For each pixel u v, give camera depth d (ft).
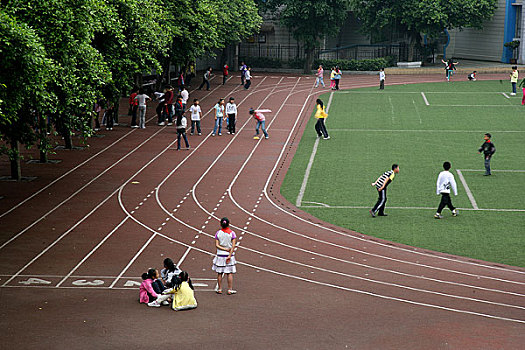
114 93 94.12
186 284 45.83
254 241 62.75
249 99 148.77
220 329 42.16
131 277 52.70
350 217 70.49
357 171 88.94
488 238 63.62
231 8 157.79
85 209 71.15
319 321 43.65
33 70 55.21
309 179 85.25
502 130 114.83
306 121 124.16
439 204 72.64
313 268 55.62
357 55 210.38
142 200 74.90
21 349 38.63
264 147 102.94
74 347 39.01
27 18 61.26
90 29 69.51
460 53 219.41
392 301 47.85
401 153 98.89
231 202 75.10
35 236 62.39
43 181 82.12
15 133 71.05
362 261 57.57
